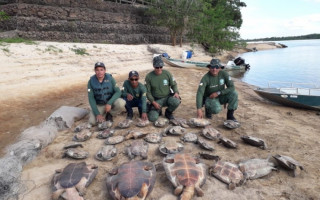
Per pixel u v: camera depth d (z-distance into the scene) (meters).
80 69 13.85
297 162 4.06
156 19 28.55
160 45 26.64
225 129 5.94
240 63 20.55
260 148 4.90
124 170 3.41
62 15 18.50
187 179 3.29
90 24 20.69
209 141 5.18
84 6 20.48
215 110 6.33
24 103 7.83
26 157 4.17
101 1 22.12
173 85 6.43
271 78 17.02
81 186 3.29
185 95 9.67
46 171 3.97
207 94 6.52
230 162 4.09
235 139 5.35
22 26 16.09
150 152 4.66
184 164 3.60
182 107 7.87
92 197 3.34
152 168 3.67
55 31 17.97
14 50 13.00
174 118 6.34
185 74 15.47
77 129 5.59
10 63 11.71
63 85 10.64
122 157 4.48
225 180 3.63
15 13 16.03
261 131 5.89
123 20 24.48
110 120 6.27
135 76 5.84
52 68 12.79
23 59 12.55
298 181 3.75
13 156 4.02
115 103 6.17
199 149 4.82
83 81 11.72
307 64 25.95
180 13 27.52
